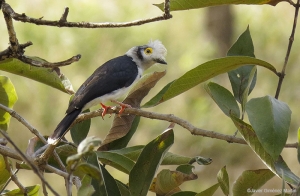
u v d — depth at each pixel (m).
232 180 17.77
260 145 5.81
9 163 7.12
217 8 21.66
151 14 20.81
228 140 6.54
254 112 5.52
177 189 7.25
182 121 6.78
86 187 5.16
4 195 6.93
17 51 5.91
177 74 20.14
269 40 20.31
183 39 21.22
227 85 18.94
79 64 19.64
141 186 6.12
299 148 5.79
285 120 5.45
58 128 7.94
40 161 6.35
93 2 20.61
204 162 7.20
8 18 5.77
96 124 18.73
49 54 19.39
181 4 6.54
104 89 9.84
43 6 20.02
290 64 19.34
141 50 11.23
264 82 19.12
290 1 6.34
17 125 18.95
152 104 7.22
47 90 19.16
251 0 6.43
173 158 7.30
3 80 7.90
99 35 20.00
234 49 7.36
